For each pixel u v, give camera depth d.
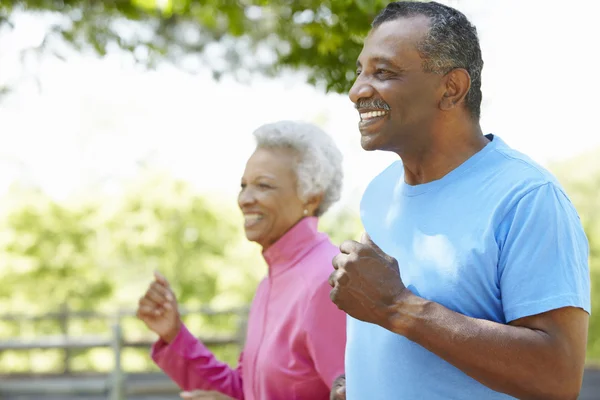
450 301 1.80
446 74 1.84
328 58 4.19
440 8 1.86
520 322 1.74
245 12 4.77
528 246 1.73
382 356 1.92
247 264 16.23
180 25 5.72
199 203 16.27
